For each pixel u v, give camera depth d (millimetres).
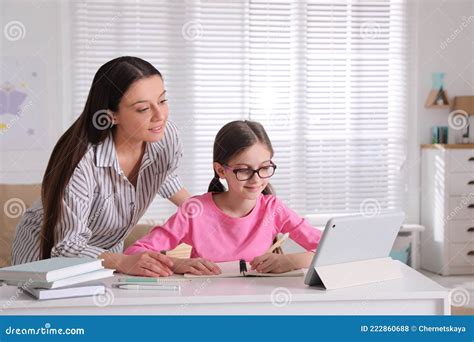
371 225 1485
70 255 1639
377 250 1552
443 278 4102
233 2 4215
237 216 1871
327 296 1389
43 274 1343
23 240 1996
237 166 1729
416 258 4312
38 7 3977
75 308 1350
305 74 4305
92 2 4059
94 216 1872
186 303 1364
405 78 4387
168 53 4164
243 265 1615
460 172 4176
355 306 1414
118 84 1729
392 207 4379
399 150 4391
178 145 1982
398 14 4371
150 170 1942
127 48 4109
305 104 4309
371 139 4371
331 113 4332
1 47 3936
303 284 1485
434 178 4250
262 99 4266
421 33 4383
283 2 4270
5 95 3936
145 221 3762
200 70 4199
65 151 1760
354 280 1473
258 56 4250
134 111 1741
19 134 3947
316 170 4328
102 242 1997
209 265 1593
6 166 3924
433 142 4363
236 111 4234
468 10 4414
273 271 1588
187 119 4180
